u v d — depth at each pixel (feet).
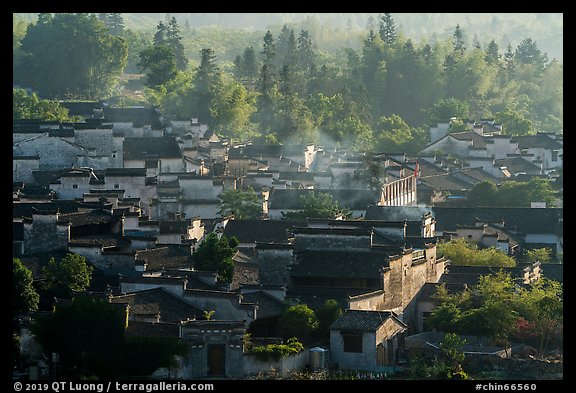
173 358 630.33
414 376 649.20
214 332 635.66
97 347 634.43
